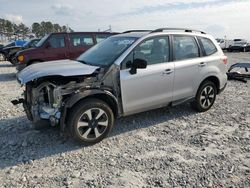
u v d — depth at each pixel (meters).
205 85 6.50
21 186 3.71
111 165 4.22
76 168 4.15
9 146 4.88
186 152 4.63
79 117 4.67
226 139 5.14
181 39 6.09
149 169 4.10
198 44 6.40
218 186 3.67
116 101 5.05
